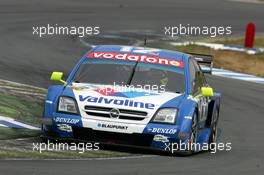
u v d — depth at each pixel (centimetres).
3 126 3212
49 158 2517
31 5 9069
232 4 11338
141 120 2831
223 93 5347
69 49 6519
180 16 9638
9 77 4791
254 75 6506
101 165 2467
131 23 8756
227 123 4384
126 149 2947
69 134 2853
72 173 2259
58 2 9675
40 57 5894
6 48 6069
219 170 2614
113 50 3253
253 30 7762
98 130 2817
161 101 2898
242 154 3256
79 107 2850
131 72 3078
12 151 2583
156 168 2509
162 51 3312
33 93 4291
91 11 9275
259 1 12150
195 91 3145
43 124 2888
